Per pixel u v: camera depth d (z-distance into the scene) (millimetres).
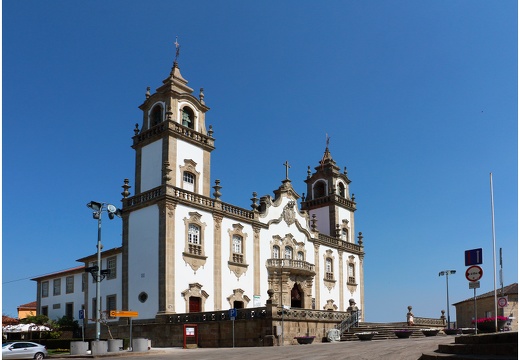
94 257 47906
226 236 43250
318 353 22281
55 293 54906
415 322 48906
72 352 28641
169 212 38812
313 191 62562
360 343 29484
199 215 41094
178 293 38219
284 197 50750
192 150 43281
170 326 36312
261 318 33625
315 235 54188
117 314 30250
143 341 28984
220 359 21750
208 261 41094
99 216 30625
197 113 44812
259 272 45812
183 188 41719
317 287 52531
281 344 33188
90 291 48781
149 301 38312
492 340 15906
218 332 35312
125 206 41938
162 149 41625
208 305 40312
